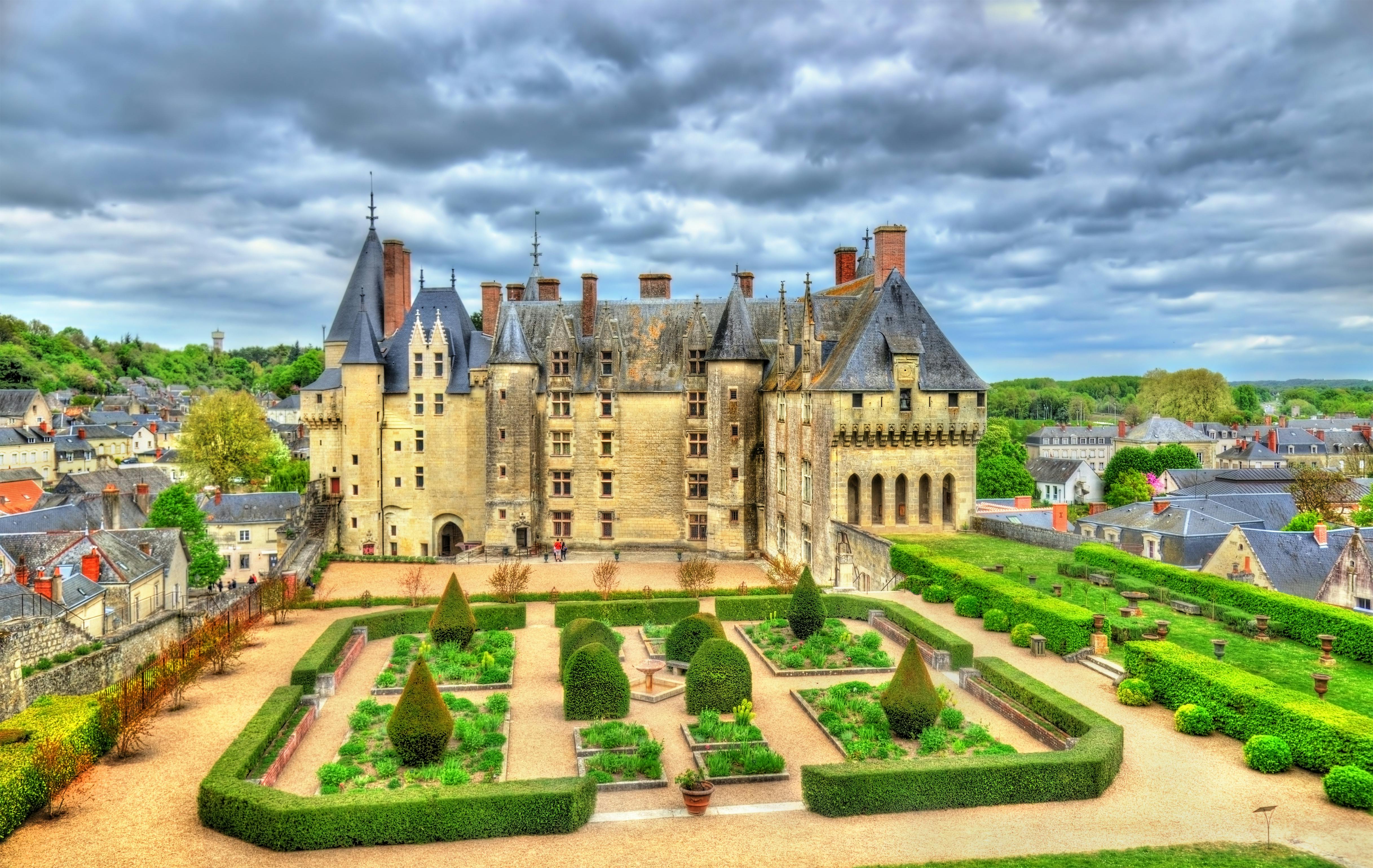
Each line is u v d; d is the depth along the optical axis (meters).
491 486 76.31
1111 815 27.08
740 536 75.44
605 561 73.50
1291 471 106.25
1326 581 48.56
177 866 24.67
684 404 77.25
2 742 29.66
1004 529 63.44
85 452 144.62
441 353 79.62
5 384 177.62
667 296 83.56
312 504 77.38
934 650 41.62
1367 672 36.81
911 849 25.33
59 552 51.75
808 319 66.44
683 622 42.91
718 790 29.66
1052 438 174.38
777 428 73.31
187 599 63.66
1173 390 186.50
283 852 25.66
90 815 27.80
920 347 63.69
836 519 63.12
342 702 38.19
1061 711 32.59
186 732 34.81
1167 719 34.22
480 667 42.47
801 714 36.31
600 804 28.73
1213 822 26.52
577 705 36.16
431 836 26.27
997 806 28.09
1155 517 69.56
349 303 85.31
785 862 24.73
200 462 110.00
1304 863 23.91
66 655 39.78
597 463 77.81
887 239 67.19
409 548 80.31
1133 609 43.53
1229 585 45.75
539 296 86.25
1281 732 30.41
